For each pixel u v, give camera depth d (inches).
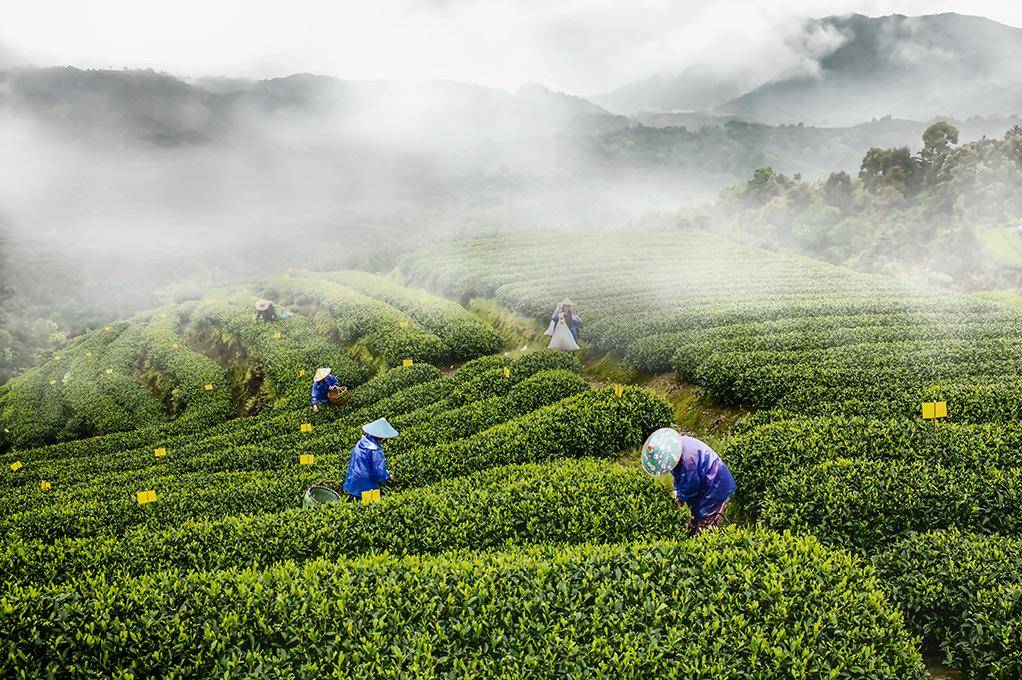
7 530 552.1
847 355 788.6
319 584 346.6
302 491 584.4
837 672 275.9
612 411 671.8
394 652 294.7
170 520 546.6
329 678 285.4
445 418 748.0
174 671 286.4
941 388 632.4
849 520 412.8
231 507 563.5
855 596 318.3
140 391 1373.0
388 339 1228.5
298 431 879.1
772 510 438.3
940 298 1099.3
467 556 382.9
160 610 318.7
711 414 789.9
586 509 451.5
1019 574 332.5
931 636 342.3
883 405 611.5
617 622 310.7
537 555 375.6
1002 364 710.5
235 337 1466.5
